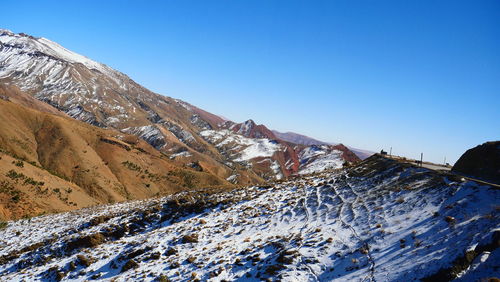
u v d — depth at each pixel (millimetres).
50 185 96875
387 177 27828
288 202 28312
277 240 20312
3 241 35188
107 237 29469
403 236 16828
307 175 41312
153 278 17938
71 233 32906
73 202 95750
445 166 33125
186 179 177125
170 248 22078
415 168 27562
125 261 21438
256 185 39500
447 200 19125
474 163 25516
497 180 22250
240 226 25250
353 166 38750
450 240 14609
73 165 144125
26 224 43844
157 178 167875
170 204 34406
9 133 146625
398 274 13648
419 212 19000
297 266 16453
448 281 12133
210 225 26453
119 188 142750
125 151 177125
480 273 11594
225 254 19828
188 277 17406
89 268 21516
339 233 19594
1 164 89312
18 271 24922
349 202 24859
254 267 17359
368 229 19047
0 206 74875
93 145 173000
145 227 31016
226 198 33750
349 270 15320
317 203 26672
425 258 14016
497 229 13180
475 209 16750
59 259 25297
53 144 155375
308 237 19906
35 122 168875
